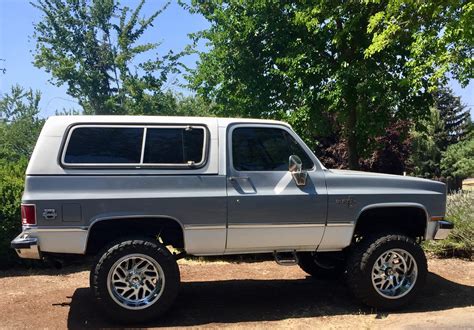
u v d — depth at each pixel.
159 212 5.28
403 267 5.84
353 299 6.15
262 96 11.74
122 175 5.29
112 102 26.94
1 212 7.57
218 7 13.14
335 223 5.71
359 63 10.13
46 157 5.20
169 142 5.50
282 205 5.56
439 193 6.08
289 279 7.15
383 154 16.91
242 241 5.52
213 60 12.72
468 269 7.75
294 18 10.72
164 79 27.94
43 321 5.37
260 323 5.33
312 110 10.70
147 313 5.18
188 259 8.21
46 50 26.59
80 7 27.38
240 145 5.68
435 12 7.66
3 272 7.57
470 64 7.70
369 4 9.49
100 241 5.52
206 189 5.42
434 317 5.48
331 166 16.05
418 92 10.26
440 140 35.69
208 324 5.29
